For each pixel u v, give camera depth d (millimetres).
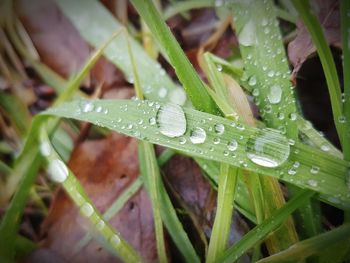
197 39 129
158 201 90
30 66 131
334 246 80
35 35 132
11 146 121
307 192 82
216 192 98
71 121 118
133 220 99
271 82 91
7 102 125
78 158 106
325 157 80
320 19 104
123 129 85
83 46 129
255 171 79
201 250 95
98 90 121
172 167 102
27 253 97
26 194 95
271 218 80
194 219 97
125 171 104
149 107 86
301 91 108
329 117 106
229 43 121
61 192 102
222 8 122
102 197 102
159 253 88
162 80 110
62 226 100
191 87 85
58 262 97
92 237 98
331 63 84
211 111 86
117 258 96
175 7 128
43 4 132
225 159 80
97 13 124
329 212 95
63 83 128
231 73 102
